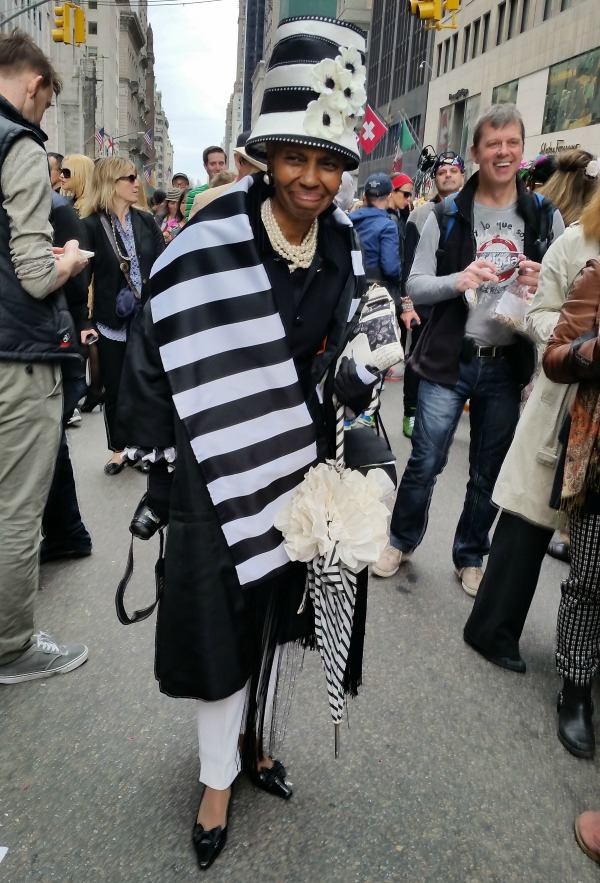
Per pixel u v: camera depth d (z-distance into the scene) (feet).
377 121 31.78
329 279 5.48
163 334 5.10
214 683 5.36
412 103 138.00
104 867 5.79
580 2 78.95
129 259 12.92
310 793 6.64
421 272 9.71
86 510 13.09
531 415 8.05
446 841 6.19
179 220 30.60
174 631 5.39
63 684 8.05
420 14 40.45
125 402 5.32
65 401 8.66
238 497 5.23
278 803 6.51
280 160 4.93
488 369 9.70
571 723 7.47
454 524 13.17
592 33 76.54
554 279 7.76
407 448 17.53
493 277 8.89
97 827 6.16
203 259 5.06
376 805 6.54
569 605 7.38
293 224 5.27
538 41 87.71
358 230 18.89
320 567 5.25
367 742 7.33
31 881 5.63
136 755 7.02
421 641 9.24
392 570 10.96
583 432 6.59
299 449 5.45
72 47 173.06
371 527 5.17
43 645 8.22
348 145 4.87
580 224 7.65
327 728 7.50
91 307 12.92
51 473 7.75
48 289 7.01
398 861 5.96
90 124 155.33
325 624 5.35
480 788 6.81
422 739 7.43
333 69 4.65
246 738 6.45
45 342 7.20
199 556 5.22
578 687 7.52
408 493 10.66
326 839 6.15
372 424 6.08
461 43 112.37
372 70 176.35
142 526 5.54
